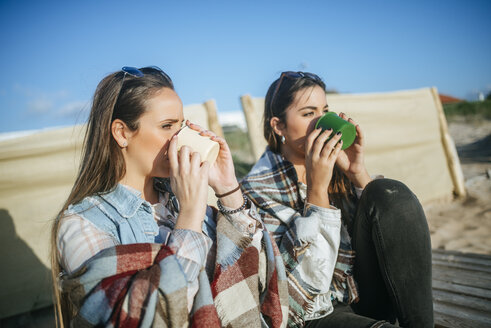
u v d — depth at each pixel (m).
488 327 1.65
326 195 1.53
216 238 1.34
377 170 5.15
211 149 1.18
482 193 5.85
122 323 0.91
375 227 1.43
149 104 1.19
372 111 5.19
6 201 2.96
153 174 1.26
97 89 1.27
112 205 1.18
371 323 1.31
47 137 3.16
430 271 1.43
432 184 5.66
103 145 1.22
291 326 1.42
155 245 1.06
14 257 2.94
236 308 1.22
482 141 12.27
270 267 1.33
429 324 1.42
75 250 1.05
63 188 3.17
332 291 1.56
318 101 1.77
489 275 2.33
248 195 1.72
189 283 1.03
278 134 1.86
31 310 2.97
